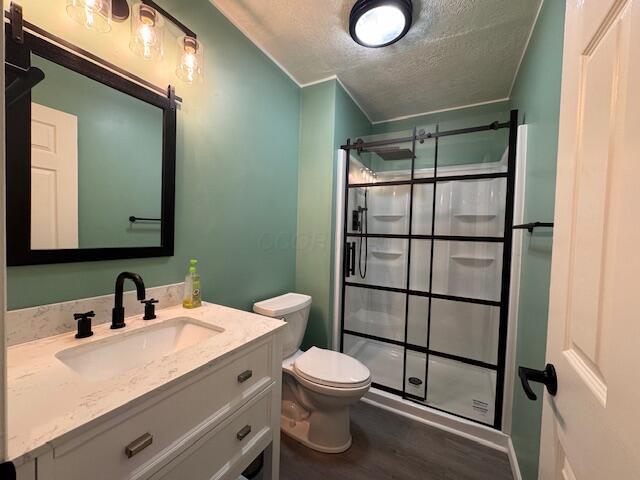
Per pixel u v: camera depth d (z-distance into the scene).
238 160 1.59
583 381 0.50
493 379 2.03
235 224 1.59
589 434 0.47
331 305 2.13
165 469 0.68
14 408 0.56
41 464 0.48
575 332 0.55
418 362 2.31
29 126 0.84
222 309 1.25
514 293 1.60
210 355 0.81
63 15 0.90
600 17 0.49
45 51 0.85
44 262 0.87
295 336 1.78
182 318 1.15
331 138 2.02
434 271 2.34
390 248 2.52
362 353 2.43
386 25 1.44
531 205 1.40
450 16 1.40
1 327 0.33
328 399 1.44
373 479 1.36
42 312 0.87
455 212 2.25
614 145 0.43
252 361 0.96
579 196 0.56
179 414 0.72
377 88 2.15
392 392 2.01
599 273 0.46
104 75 1.00
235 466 0.90
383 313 2.49
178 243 1.29
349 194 2.25
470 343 2.21
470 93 2.21
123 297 1.08
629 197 0.38
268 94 1.79
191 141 1.33
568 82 0.63
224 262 1.53
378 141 2.11
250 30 1.57
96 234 1.00
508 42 1.58
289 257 2.09
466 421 1.71
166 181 1.21
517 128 1.68
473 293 2.21
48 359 0.76
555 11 1.07
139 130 1.12
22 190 0.82
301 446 1.56
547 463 0.68
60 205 0.91
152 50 1.09
